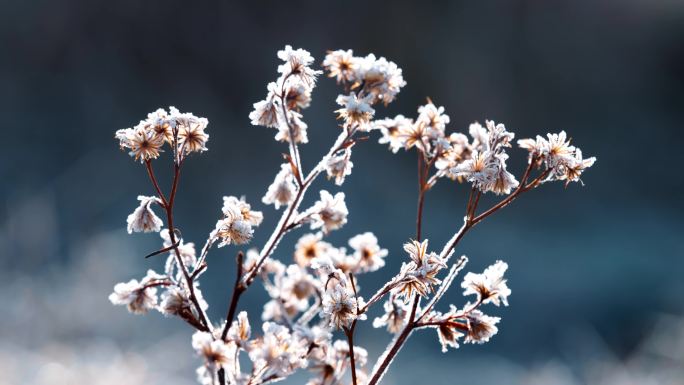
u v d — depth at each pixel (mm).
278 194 563
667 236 3510
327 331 556
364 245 586
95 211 2338
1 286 1468
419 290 527
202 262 534
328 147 3367
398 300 560
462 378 1712
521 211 3402
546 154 532
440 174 560
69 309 1335
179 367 1219
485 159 536
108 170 2703
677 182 4223
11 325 1250
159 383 1133
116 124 3332
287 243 2381
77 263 1612
